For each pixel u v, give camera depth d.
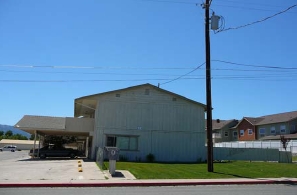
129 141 32.94
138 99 33.88
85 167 21.94
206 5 21.00
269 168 23.38
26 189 13.02
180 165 25.47
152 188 14.08
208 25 20.97
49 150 35.97
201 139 34.62
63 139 52.81
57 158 35.47
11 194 11.48
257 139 63.47
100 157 22.52
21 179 15.45
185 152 33.97
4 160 31.22
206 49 20.83
